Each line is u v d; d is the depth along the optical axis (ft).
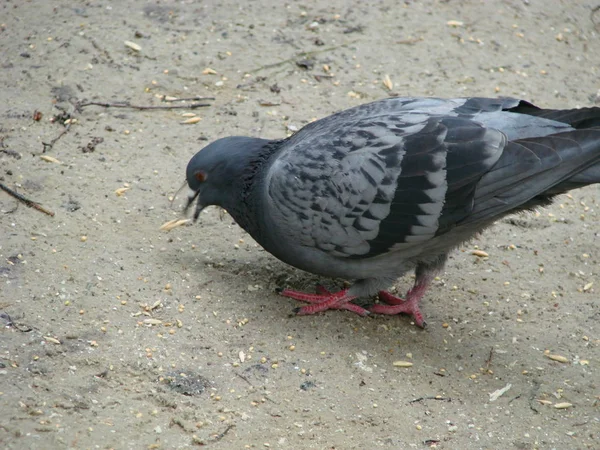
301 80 41.29
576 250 34.63
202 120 38.68
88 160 35.86
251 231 30.58
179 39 42.73
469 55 44.04
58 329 27.89
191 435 24.88
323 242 28.91
